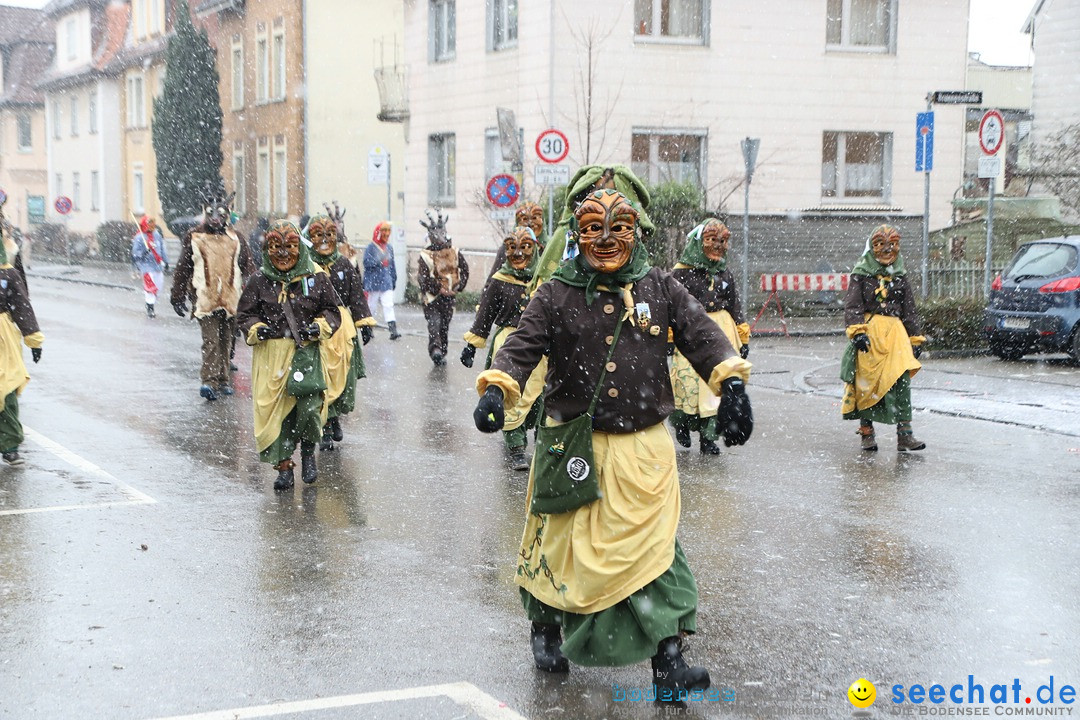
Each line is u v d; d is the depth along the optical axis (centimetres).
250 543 712
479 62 2731
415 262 2845
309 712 461
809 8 2616
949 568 660
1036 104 2848
